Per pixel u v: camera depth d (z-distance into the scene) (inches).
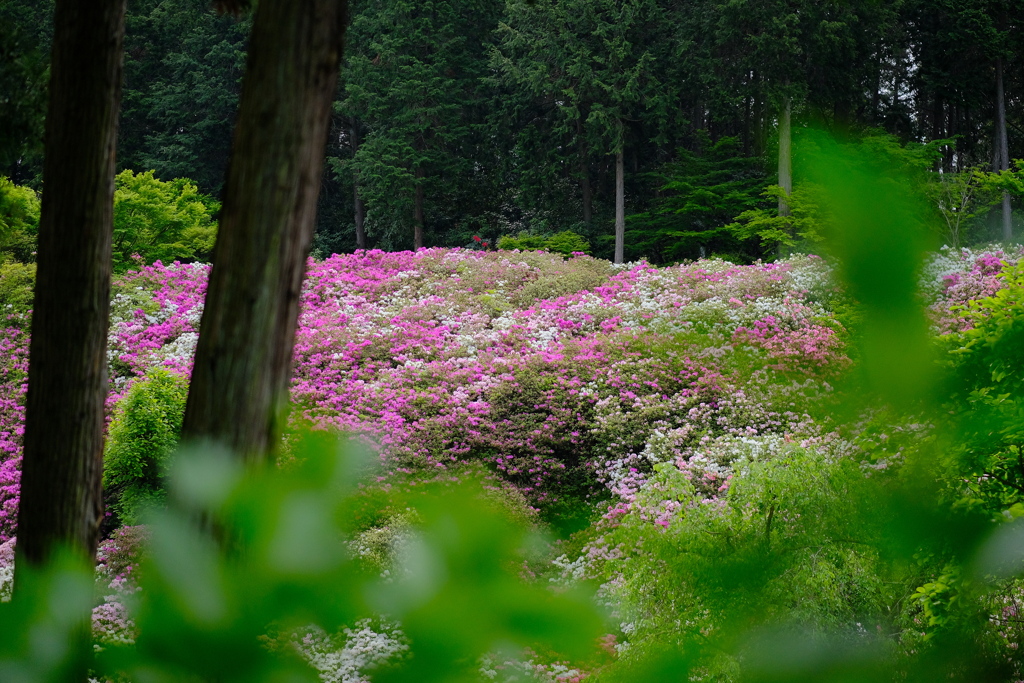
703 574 29.9
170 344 571.8
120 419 361.4
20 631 17.5
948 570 31.6
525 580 18.7
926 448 29.8
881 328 24.6
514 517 19.2
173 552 16.2
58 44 125.3
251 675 16.8
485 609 17.6
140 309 610.2
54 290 125.5
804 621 29.4
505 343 557.9
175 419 363.6
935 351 26.4
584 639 18.3
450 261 717.3
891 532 29.7
